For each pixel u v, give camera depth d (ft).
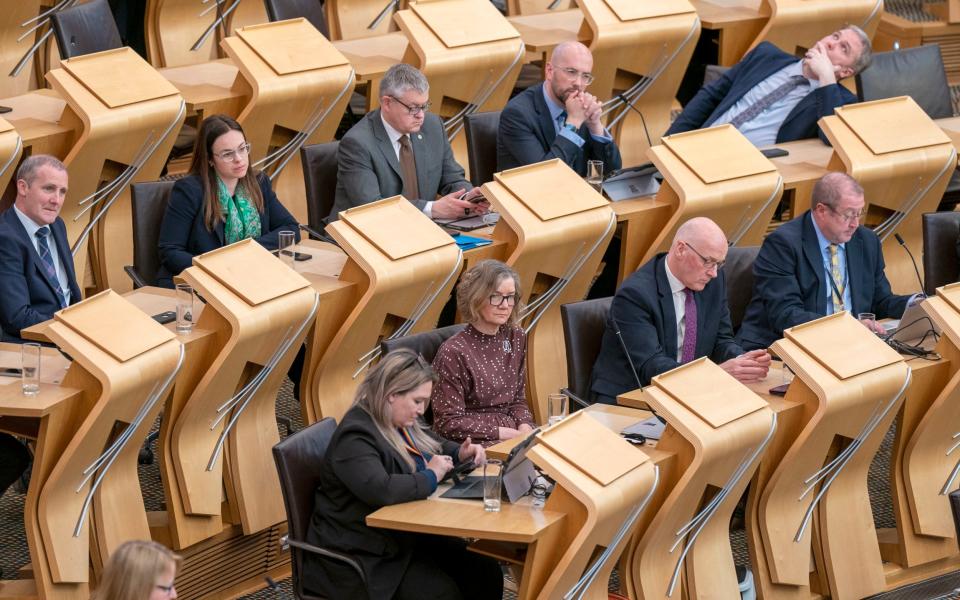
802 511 51.42
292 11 76.02
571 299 60.54
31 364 46.01
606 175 66.28
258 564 51.98
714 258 53.01
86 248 63.26
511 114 66.23
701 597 48.62
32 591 45.88
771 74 74.23
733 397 48.06
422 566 43.75
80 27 68.28
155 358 45.32
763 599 50.96
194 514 49.06
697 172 63.62
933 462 55.26
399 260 53.72
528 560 41.88
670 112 81.61
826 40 73.72
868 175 67.15
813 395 49.83
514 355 50.85
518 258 57.21
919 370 53.36
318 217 63.41
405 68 61.57
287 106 68.44
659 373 51.93
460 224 60.90
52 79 61.46
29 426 45.65
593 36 77.10
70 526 44.75
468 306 49.75
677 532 47.65
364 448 42.55
